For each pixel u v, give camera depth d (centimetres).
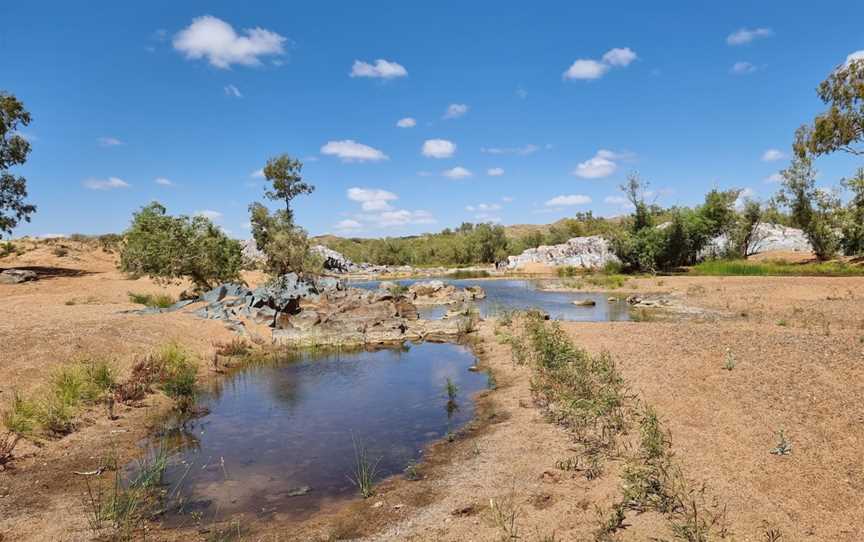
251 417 1043
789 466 602
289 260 3297
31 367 1086
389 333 1922
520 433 853
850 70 3609
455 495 652
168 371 1261
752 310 2203
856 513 495
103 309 1881
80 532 589
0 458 773
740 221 4803
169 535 593
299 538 576
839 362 1002
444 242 8944
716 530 486
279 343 1805
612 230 5194
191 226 2570
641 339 1435
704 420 775
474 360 1523
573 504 585
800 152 4044
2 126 3556
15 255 4334
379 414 1046
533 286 4297
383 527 587
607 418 812
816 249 4191
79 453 839
